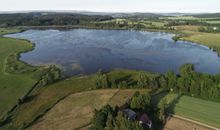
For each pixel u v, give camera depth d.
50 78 105.56
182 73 97.31
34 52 168.38
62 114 76.00
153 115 70.06
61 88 98.62
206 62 144.88
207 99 83.12
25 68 126.75
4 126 71.06
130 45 194.00
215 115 71.56
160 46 191.00
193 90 86.56
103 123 61.28
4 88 99.75
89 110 77.38
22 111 80.06
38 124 70.81
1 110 80.75
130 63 140.88
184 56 159.00
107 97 86.75
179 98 84.06
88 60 146.75
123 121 57.72
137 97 74.00
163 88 92.69
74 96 89.88
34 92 95.81
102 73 108.56
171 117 70.62
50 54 162.00
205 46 192.88
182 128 64.62
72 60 146.75
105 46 188.62
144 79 94.69
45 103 84.94
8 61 140.62
